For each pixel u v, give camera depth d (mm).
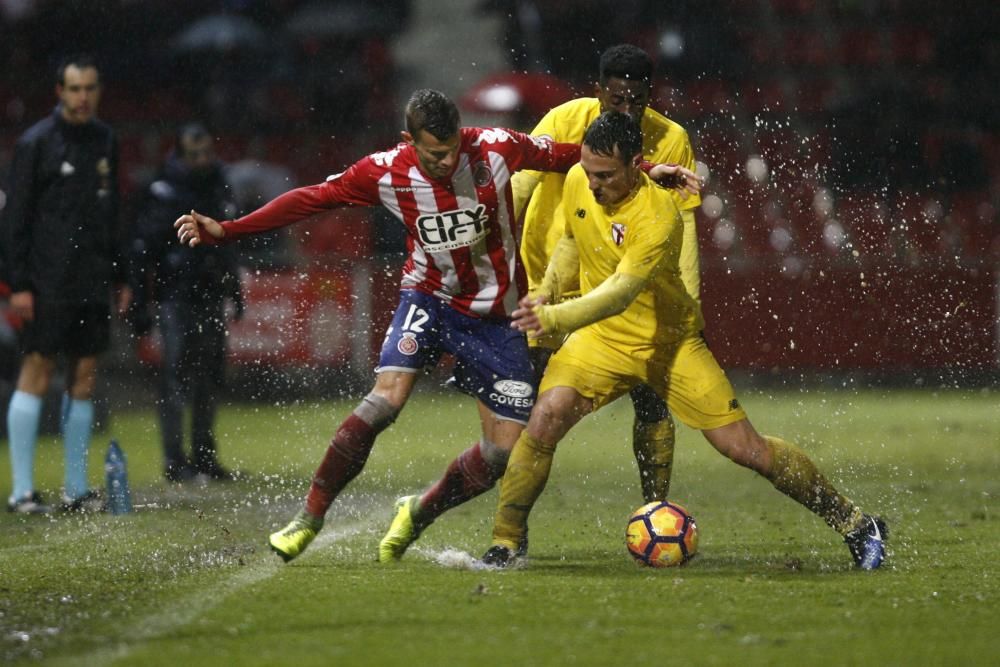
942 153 70500
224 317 35031
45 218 30109
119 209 31078
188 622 15570
